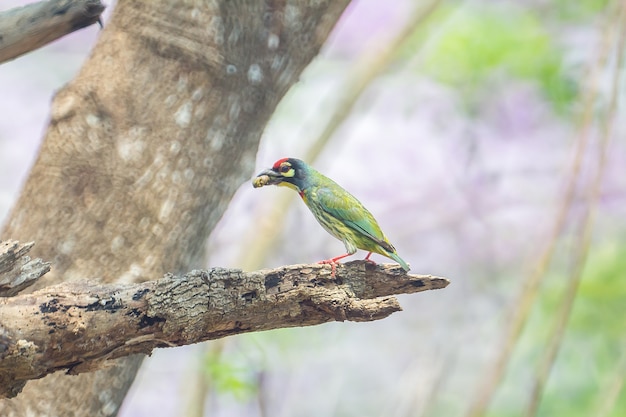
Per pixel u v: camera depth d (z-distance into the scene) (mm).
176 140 7730
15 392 5703
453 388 18234
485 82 16609
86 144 7699
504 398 16531
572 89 15328
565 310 11406
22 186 7926
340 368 18703
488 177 18156
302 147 16953
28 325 5562
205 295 5906
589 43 15562
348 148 18766
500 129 17484
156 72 7770
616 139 15930
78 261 7598
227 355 12211
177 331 5918
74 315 5664
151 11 7770
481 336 18484
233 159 7973
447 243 19062
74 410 7441
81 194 7688
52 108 7859
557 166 17578
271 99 8039
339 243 17203
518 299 12055
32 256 7578
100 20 5934
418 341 19188
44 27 5707
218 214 8047
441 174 18641
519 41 15750
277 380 17766
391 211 18969
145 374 16828
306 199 9492
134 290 5828
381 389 19172
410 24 14766
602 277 15227
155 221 7699
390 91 18344
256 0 7805
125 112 7738
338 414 18969
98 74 7816
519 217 18516
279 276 6102
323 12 8086
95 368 5918
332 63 18922
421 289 6750
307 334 16094
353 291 6469
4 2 16375
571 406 15508
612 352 15406
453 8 16828
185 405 12508
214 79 7758
